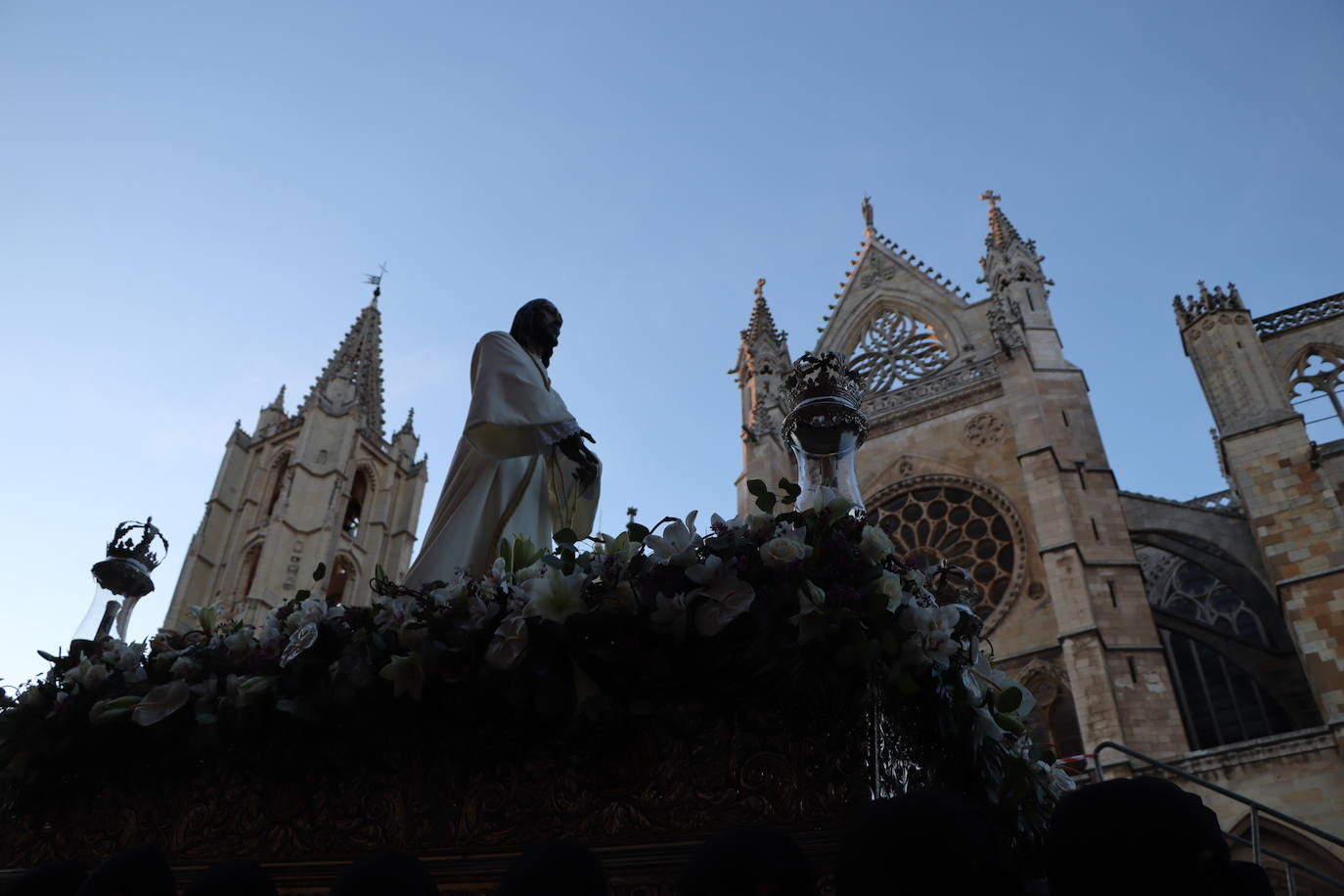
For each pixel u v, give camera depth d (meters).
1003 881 2.96
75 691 5.18
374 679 4.52
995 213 49.88
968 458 39.81
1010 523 36.78
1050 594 34.12
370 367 93.50
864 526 4.23
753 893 3.12
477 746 4.45
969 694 4.41
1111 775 27.97
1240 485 32.94
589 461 5.86
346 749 4.66
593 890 3.56
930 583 4.58
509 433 5.86
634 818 4.04
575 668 4.14
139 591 9.53
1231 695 35.66
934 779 4.49
